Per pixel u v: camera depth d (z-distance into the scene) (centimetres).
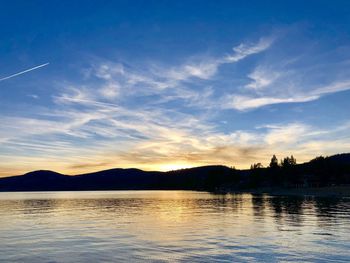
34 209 9262
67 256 2834
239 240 3506
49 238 3806
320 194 17012
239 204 10531
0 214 7481
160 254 2867
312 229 4253
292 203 10319
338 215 6125
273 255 2778
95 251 3022
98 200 15700
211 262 2581
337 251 2903
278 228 4400
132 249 3089
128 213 7519
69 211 8375
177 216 6575
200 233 4072
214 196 19412
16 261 2678
